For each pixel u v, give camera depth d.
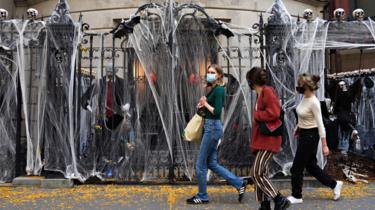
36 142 9.55
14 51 9.53
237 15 15.45
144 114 9.52
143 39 9.45
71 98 9.14
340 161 11.23
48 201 7.74
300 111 7.64
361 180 9.88
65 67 9.13
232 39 12.14
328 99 10.48
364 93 11.91
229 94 9.68
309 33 9.28
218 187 9.05
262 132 6.42
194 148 9.39
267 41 9.23
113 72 9.60
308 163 7.87
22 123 10.29
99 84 9.74
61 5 9.27
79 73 9.37
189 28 9.48
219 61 10.82
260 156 6.45
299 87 7.68
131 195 8.27
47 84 9.17
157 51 9.43
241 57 9.88
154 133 9.47
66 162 9.13
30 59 9.66
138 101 9.54
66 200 7.82
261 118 6.42
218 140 7.47
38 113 9.38
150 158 9.48
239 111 9.63
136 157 9.50
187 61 9.45
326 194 8.37
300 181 7.67
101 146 9.57
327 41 9.30
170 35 9.38
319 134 7.41
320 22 9.34
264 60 9.22
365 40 9.34
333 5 19.61
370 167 11.43
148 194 8.35
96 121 9.66
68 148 9.15
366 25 9.35
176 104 9.37
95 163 9.48
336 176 10.35
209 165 7.65
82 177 9.36
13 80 9.55
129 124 9.53
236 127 9.60
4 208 7.22
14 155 9.56
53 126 9.16
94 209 7.18
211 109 7.29
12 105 9.62
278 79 9.13
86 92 9.75
